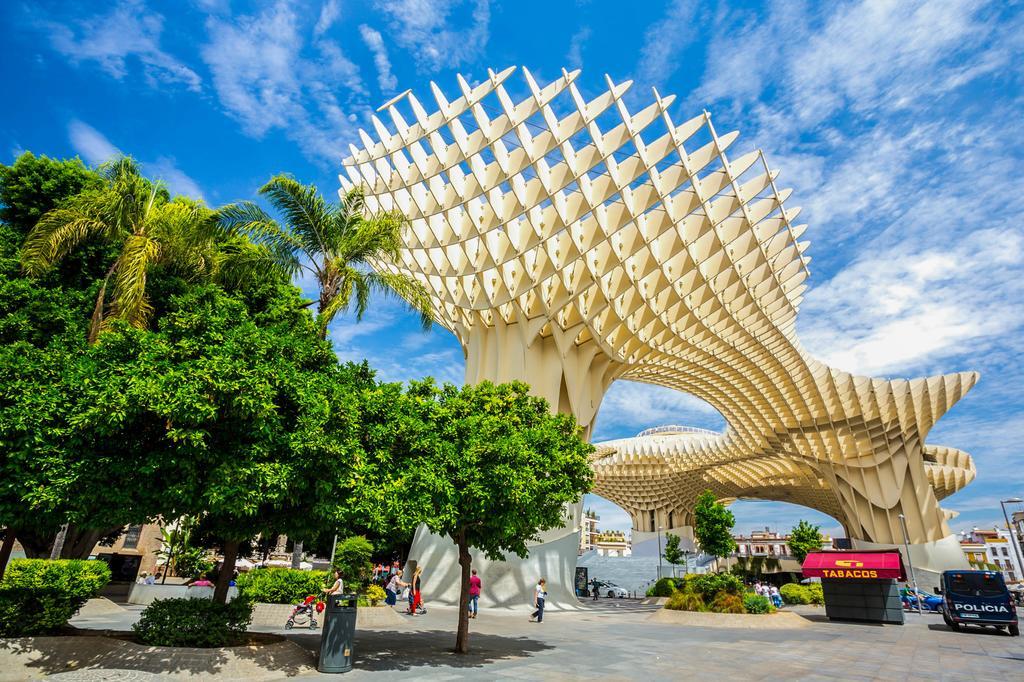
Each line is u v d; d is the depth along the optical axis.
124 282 14.02
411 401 12.45
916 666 12.64
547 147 22.77
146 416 8.51
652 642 15.84
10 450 8.34
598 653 13.16
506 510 11.56
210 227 16.55
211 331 9.25
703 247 29.12
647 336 34.00
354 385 11.66
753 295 32.91
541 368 31.70
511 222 27.12
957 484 61.47
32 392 8.71
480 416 12.82
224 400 8.42
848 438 53.31
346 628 9.82
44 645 8.88
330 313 15.41
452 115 23.61
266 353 9.34
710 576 25.55
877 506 53.06
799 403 51.50
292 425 9.56
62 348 10.43
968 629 23.47
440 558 28.06
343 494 9.66
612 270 28.62
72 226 15.28
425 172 25.80
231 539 10.23
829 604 26.91
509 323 31.88
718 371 45.69
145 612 9.79
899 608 25.39
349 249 16.47
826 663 12.66
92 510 8.71
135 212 16.88
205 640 9.46
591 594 52.69
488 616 22.95
